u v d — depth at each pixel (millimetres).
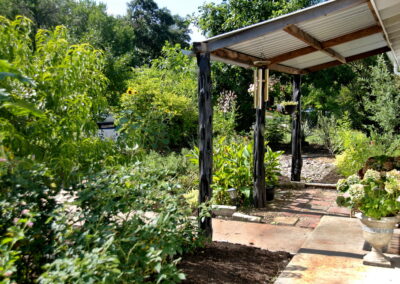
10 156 2891
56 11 25219
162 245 2654
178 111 11242
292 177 7457
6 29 3428
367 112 13523
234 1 13047
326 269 3240
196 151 7020
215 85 13625
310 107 18156
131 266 2373
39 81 3502
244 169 5996
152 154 7734
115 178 3096
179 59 14656
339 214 5285
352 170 7836
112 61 16531
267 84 5609
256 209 5688
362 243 3928
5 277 1996
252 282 2896
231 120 11680
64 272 1879
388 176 3305
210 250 3547
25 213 2527
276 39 4691
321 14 3549
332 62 6797
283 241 4137
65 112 3717
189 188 6227
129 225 2730
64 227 2500
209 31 14062
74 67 3807
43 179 2971
